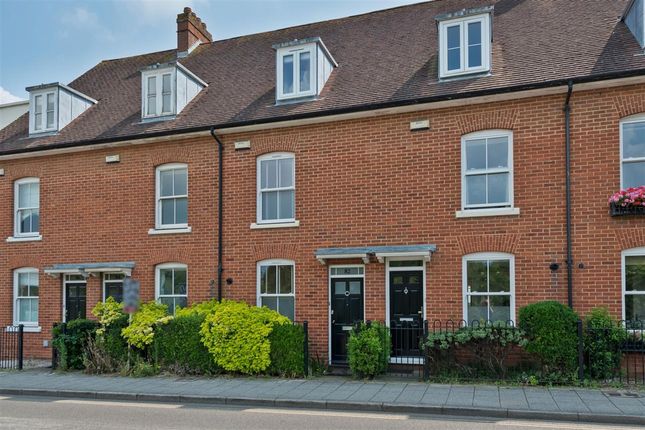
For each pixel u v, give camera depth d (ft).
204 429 26.96
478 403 30.50
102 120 55.83
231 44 64.18
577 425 27.09
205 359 41.34
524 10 49.55
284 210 46.60
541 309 35.55
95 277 51.60
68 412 31.55
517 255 39.42
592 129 38.42
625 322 36.47
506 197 40.55
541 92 39.34
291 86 48.44
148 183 50.47
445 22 44.14
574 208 38.42
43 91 56.90
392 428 26.71
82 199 52.80
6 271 55.11
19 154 54.54
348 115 44.19
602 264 37.50
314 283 44.55
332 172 44.80
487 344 37.40
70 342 45.29
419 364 40.65
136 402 34.53
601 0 47.11
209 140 48.78
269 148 46.78
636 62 37.91
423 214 42.01
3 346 54.24
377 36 54.24
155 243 49.75
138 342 42.83
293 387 36.27
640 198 36.09
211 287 47.57
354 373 38.93
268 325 40.55
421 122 42.37
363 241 43.47
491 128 40.81
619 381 35.12
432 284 41.32
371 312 42.68
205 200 48.47
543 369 35.70
